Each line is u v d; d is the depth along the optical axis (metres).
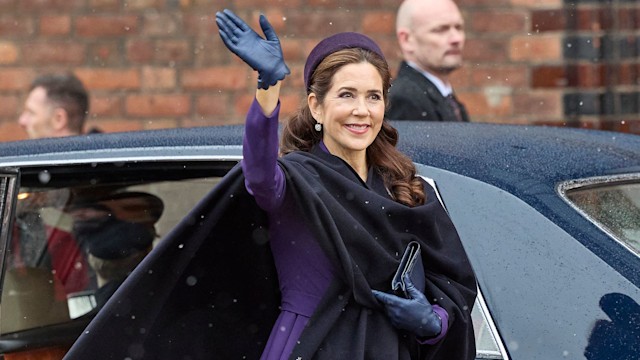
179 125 15.27
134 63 15.24
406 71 12.25
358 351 5.91
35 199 7.61
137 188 7.66
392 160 6.38
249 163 5.94
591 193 6.61
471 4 14.89
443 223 6.18
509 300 5.96
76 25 15.25
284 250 6.22
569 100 14.82
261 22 5.96
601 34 14.69
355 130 6.22
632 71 14.67
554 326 5.83
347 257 5.92
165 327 6.48
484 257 6.13
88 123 15.30
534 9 14.80
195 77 15.20
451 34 12.20
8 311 7.50
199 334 6.57
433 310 5.96
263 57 5.87
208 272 6.46
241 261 6.47
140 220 7.75
